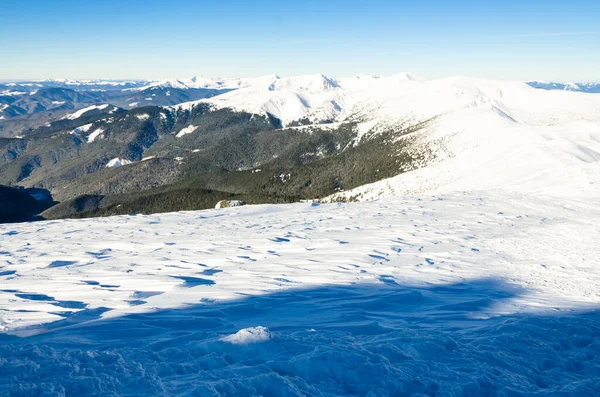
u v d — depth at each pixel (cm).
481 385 393
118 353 395
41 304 712
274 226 1762
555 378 443
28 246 1442
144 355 396
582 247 1305
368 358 410
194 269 1017
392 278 934
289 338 452
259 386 331
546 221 1775
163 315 629
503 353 486
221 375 350
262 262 1095
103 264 1100
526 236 1475
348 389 354
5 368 344
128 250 1329
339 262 1091
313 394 333
